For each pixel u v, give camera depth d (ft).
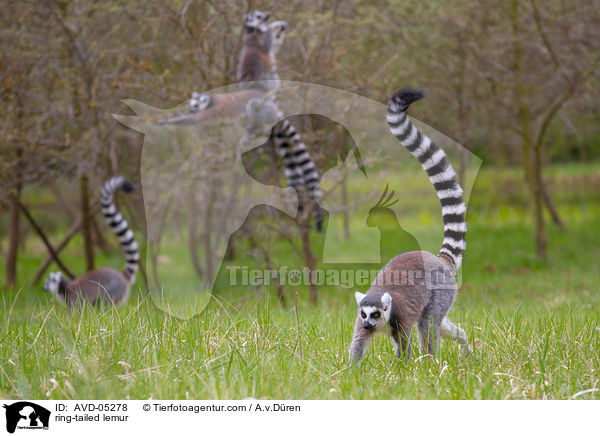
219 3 35.96
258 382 15.74
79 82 40.01
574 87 46.29
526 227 63.72
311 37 37.55
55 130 40.68
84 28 40.96
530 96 51.44
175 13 35.24
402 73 42.91
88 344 17.62
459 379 16.46
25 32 39.42
